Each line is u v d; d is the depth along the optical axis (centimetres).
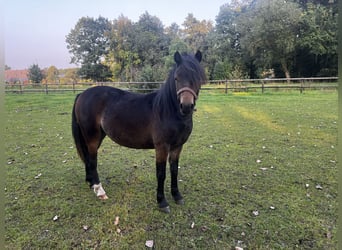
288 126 550
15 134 511
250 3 2705
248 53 2281
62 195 252
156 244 181
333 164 332
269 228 198
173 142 213
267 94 1169
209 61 2572
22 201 240
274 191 260
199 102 950
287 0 2080
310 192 257
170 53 2489
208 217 214
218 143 437
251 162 344
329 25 1883
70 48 3641
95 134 248
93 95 246
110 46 3422
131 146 237
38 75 2734
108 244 181
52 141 462
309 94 1108
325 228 198
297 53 2084
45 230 197
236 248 176
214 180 288
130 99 232
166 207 222
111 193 258
